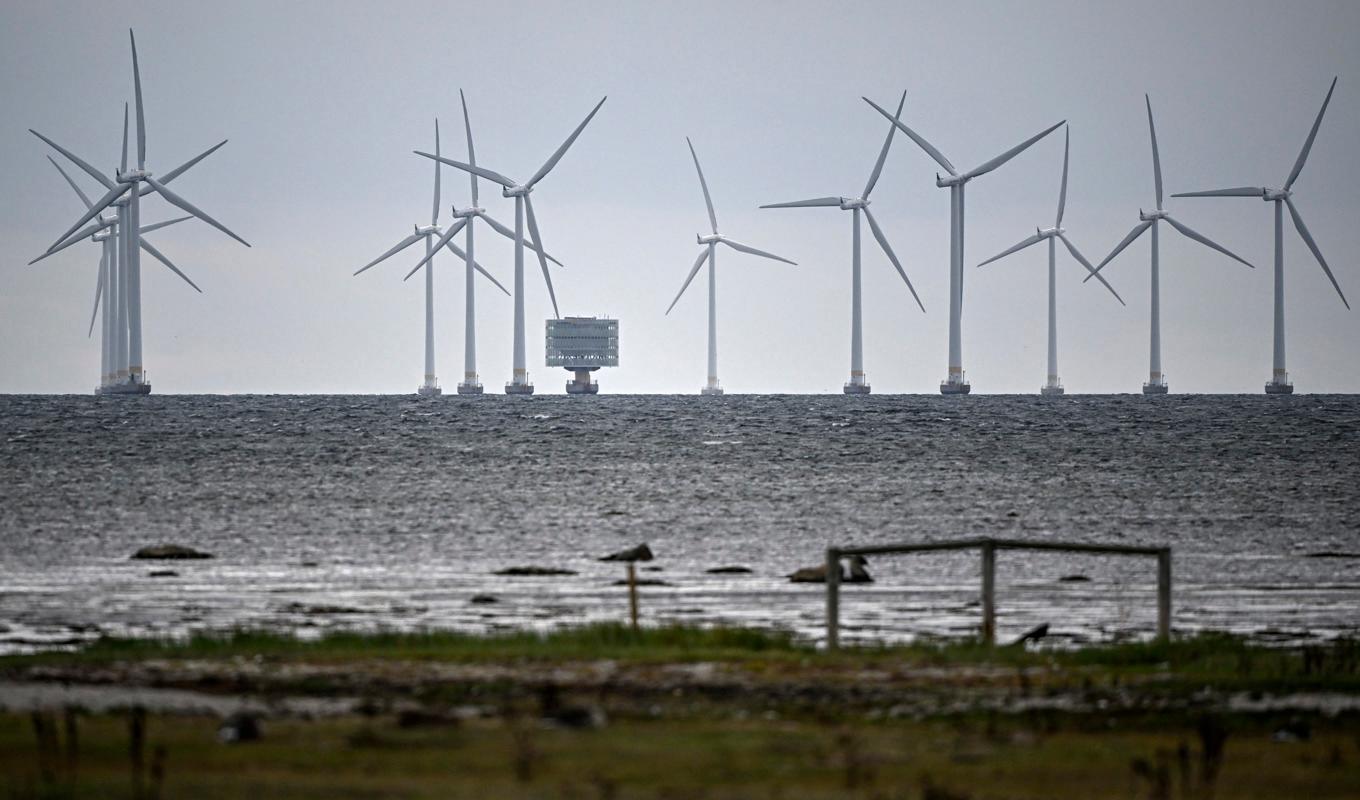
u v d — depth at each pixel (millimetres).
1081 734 98125
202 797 76062
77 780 80188
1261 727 101188
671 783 80875
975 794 79938
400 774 82125
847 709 105625
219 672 120625
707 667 122562
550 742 91438
